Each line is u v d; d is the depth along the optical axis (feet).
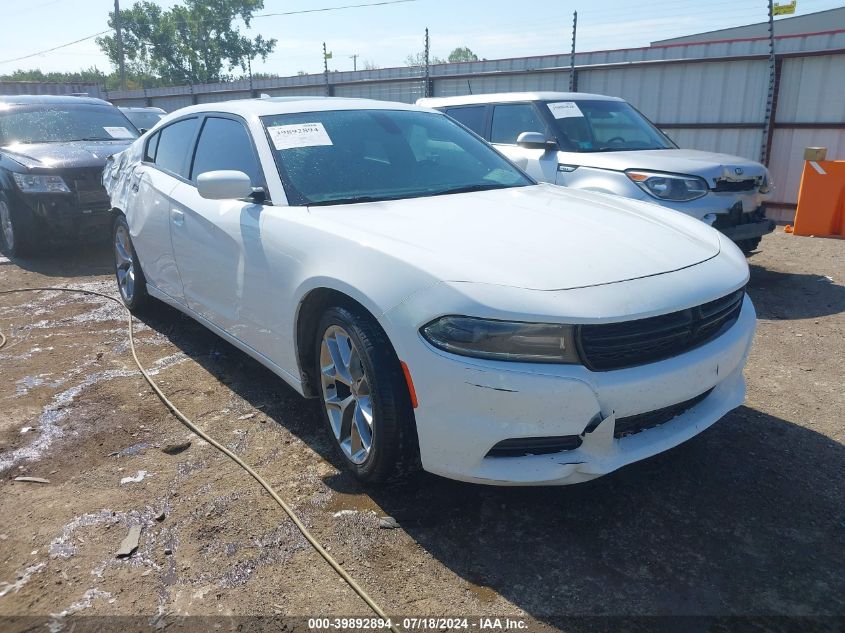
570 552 8.34
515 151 22.58
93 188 24.02
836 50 31.40
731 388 9.66
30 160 24.02
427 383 8.08
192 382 13.55
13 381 13.64
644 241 9.43
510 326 7.66
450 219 9.94
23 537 8.72
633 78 38.27
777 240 27.89
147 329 16.85
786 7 32.65
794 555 8.22
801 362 14.61
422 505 9.31
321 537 8.64
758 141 34.63
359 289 8.78
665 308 8.05
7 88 80.53
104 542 8.61
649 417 8.47
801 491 9.56
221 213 12.06
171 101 72.84
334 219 10.07
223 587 7.80
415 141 13.03
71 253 26.18
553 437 7.87
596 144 21.74
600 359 7.84
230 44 152.56
